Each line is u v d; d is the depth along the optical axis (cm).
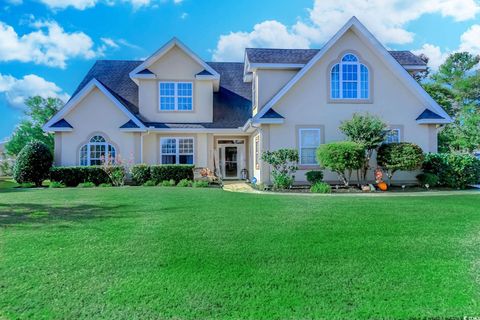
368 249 579
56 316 365
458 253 559
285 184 1605
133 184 1903
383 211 933
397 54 1970
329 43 1711
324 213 903
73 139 2009
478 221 802
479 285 437
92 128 2014
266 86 1891
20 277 462
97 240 633
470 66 4825
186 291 419
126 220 810
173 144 2192
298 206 1023
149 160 2150
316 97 1762
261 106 1883
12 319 360
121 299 399
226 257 539
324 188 1490
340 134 1766
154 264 509
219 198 1205
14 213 901
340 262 515
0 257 539
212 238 646
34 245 602
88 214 888
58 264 508
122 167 1872
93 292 417
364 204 1062
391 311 372
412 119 1788
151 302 392
